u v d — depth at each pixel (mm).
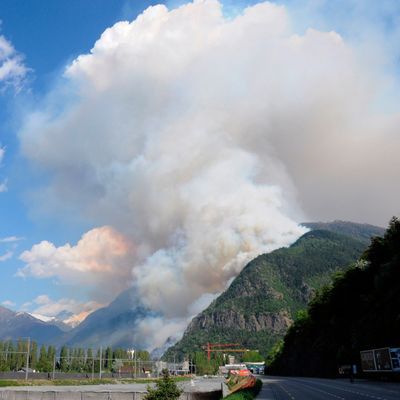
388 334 82750
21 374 140125
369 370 77375
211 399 44781
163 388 35906
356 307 115125
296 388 66750
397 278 86688
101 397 49312
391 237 105438
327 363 126562
